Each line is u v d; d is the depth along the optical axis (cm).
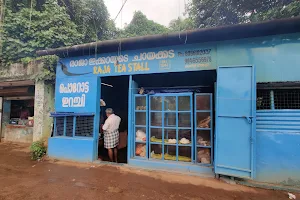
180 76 545
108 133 505
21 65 680
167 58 437
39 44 714
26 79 668
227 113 354
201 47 410
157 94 448
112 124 505
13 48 707
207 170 394
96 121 495
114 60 485
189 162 420
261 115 363
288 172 343
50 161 501
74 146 498
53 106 671
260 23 332
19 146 682
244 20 813
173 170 416
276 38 360
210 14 977
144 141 457
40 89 639
